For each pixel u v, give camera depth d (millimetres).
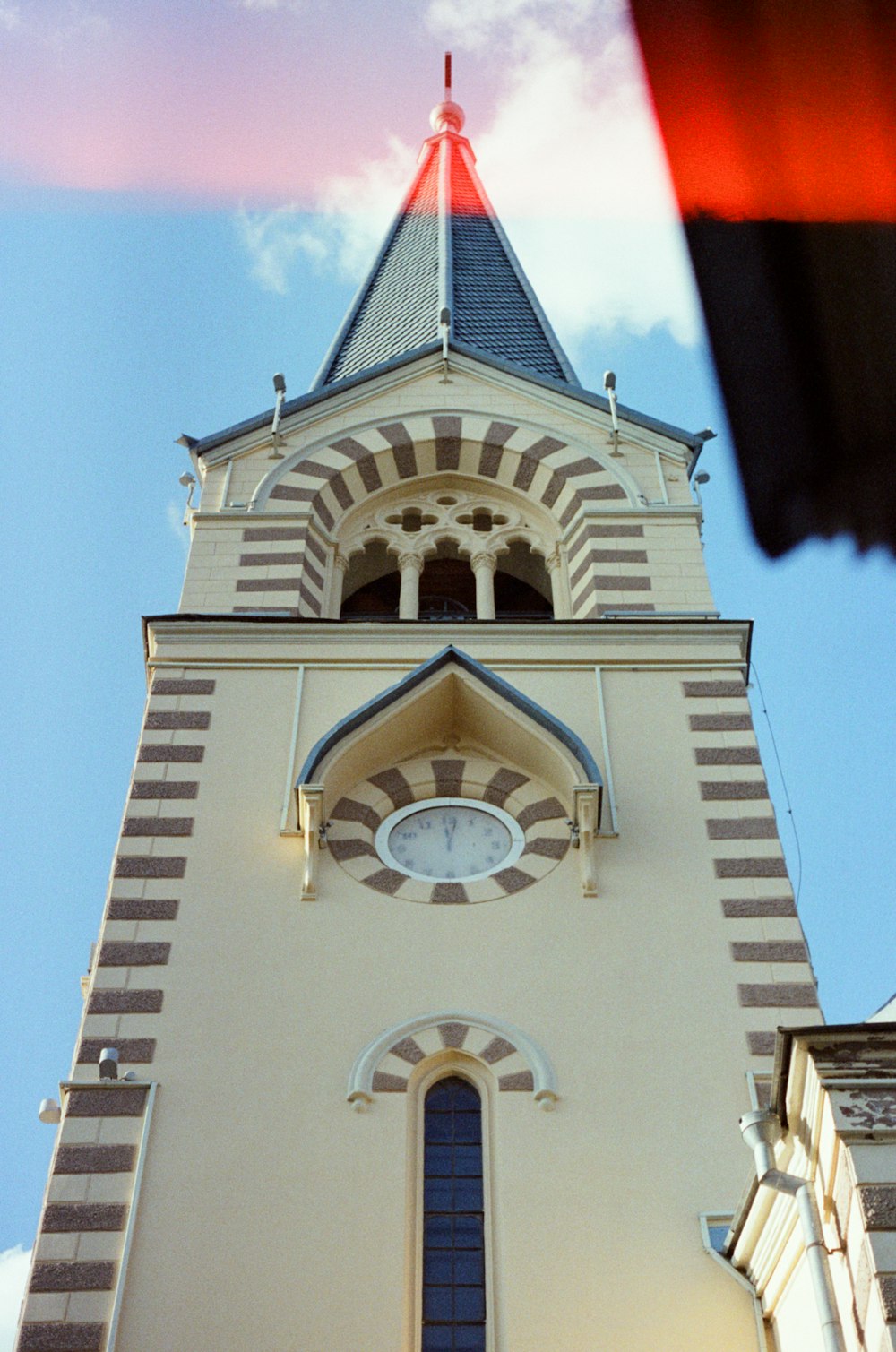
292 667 21953
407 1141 16359
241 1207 15680
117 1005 17531
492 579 25453
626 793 20203
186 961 18031
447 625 22484
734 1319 14820
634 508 25328
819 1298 12047
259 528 25109
